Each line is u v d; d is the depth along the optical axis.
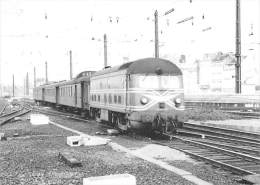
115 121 19.92
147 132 17.75
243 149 12.88
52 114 35.00
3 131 19.38
